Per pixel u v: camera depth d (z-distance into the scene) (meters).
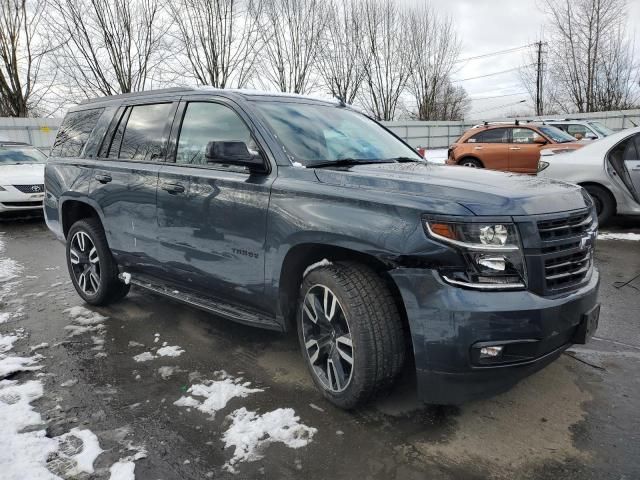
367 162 3.31
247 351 3.57
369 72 33.06
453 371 2.32
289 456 2.40
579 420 2.66
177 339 3.80
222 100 3.48
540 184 2.73
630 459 2.35
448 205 2.35
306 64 26.44
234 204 3.13
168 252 3.67
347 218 2.58
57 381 3.17
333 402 2.78
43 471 2.28
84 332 3.96
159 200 3.66
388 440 2.51
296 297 3.06
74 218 4.85
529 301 2.28
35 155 11.17
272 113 3.37
